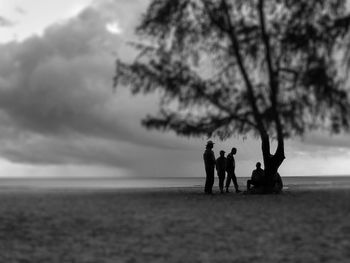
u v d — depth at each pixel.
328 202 18.22
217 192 26.89
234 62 24.12
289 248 9.66
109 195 23.78
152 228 12.45
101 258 9.14
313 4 22.94
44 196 23.05
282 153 24.78
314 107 22.77
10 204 18.42
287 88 23.06
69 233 11.81
